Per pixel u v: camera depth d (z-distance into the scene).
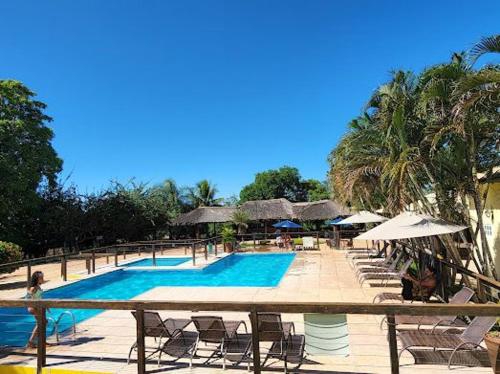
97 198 29.95
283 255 21.11
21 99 23.16
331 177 14.20
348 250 20.41
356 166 10.35
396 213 10.34
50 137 25.31
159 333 5.06
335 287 10.64
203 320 4.91
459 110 5.96
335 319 4.50
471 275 6.05
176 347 5.02
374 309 3.75
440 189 8.00
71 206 27.98
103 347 5.76
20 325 8.29
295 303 3.96
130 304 4.44
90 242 30.89
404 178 8.16
